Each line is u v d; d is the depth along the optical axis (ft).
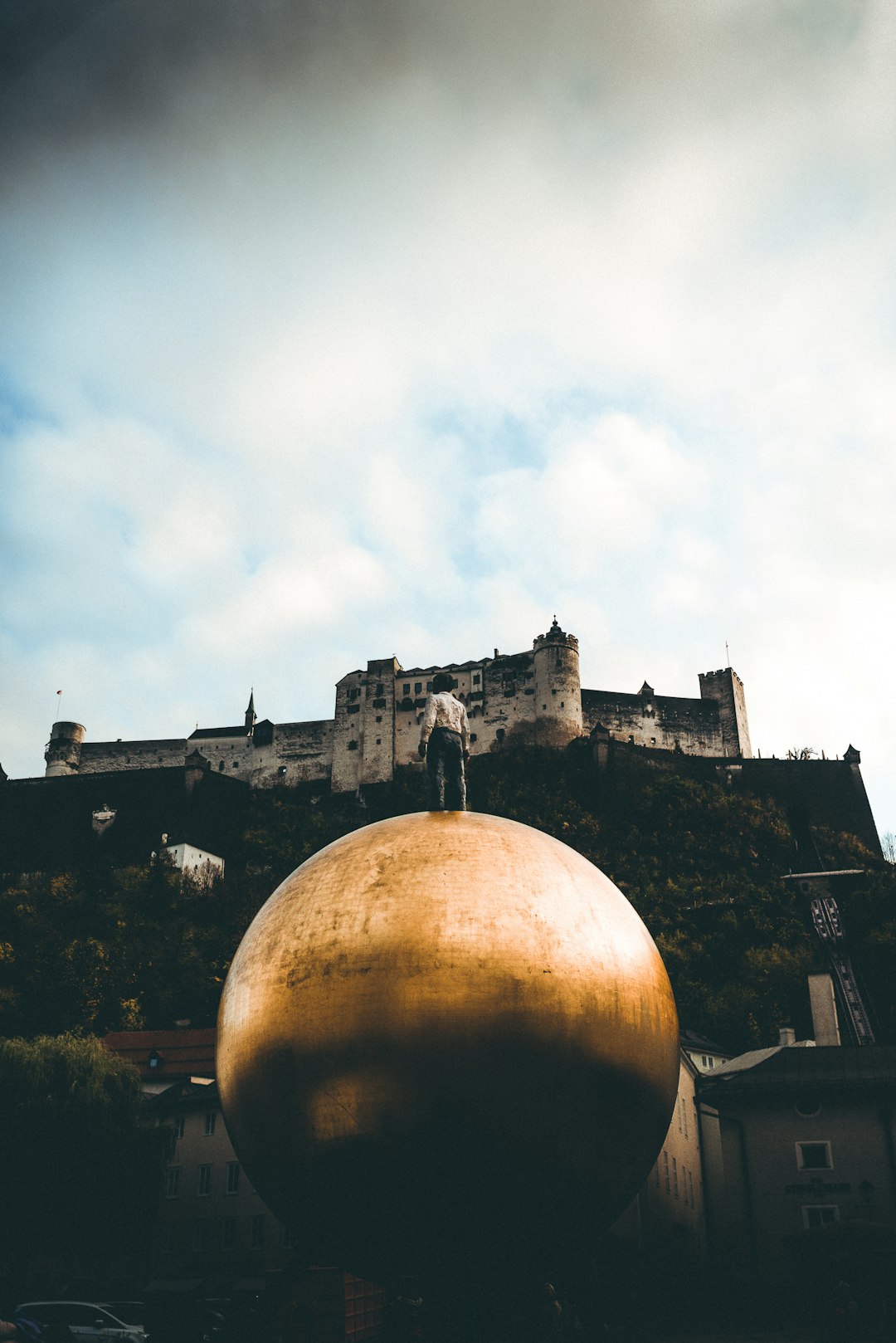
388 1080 36.35
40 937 376.68
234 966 41.52
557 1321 47.88
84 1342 96.63
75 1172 139.74
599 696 509.76
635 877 422.00
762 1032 303.07
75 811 474.90
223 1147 175.11
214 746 524.52
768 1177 125.18
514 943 37.45
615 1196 40.40
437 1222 37.96
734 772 485.97
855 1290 89.92
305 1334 86.22
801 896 388.78
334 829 477.77
